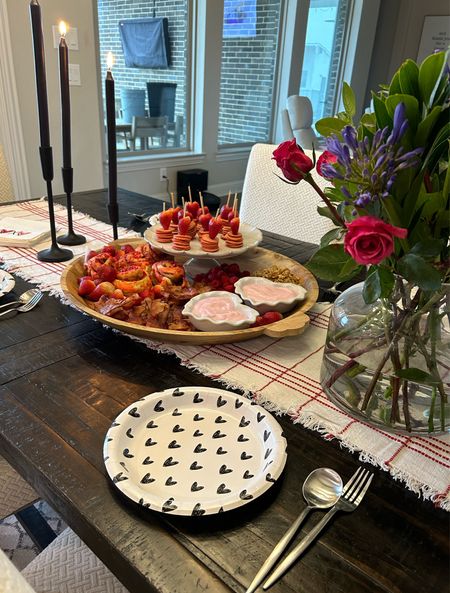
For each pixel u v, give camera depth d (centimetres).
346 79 521
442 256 56
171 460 56
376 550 48
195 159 423
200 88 404
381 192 49
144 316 83
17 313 91
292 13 436
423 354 61
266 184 165
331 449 61
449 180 51
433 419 63
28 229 133
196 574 44
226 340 80
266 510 51
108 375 74
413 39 546
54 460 57
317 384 74
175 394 64
